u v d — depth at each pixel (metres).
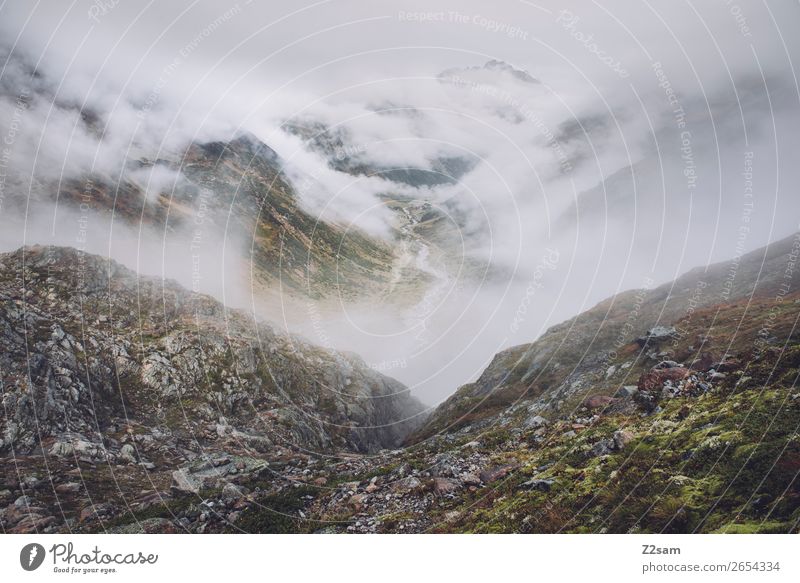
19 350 35.31
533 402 40.81
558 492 17.55
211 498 25.53
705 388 21.70
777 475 13.48
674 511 14.01
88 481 27.69
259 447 40.28
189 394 43.31
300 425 46.94
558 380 44.28
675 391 23.38
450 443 32.91
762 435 15.18
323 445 47.84
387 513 21.12
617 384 32.44
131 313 48.84
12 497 24.86
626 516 14.82
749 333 29.06
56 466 28.52
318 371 62.69
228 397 45.66
